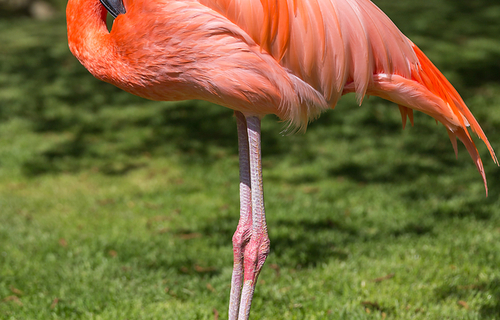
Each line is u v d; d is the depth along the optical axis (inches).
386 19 114.0
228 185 296.0
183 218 249.6
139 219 249.6
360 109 414.6
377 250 209.0
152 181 302.0
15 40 632.4
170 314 161.3
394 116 399.5
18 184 294.2
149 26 102.7
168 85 108.8
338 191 281.4
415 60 114.7
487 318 155.7
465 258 197.5
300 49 105.4
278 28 103.7
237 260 119.0
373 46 110.3
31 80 492.1
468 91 428.8
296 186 291.9
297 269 196.7
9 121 396.8
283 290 178.5
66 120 402.3
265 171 315.6
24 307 165.9
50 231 232.8
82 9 114.4
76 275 190.1
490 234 217.9
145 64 106.3
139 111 423.2
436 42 539.2
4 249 211.5
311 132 376.5
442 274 185.5
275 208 259.0
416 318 156.3
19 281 184.2
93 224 242.2
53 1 903.1
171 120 404.2
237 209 260.7
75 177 307.3
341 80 109.0
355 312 159.0
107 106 434.6
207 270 197.2
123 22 105.7
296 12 104.4
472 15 642.2
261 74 103.7
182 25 100.7
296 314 161.9
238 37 101.7
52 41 625.0
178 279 188.7
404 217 242.7
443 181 288.5
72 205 266.5
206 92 107.3
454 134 127.0
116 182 300.7
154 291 179.0
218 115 413.4
